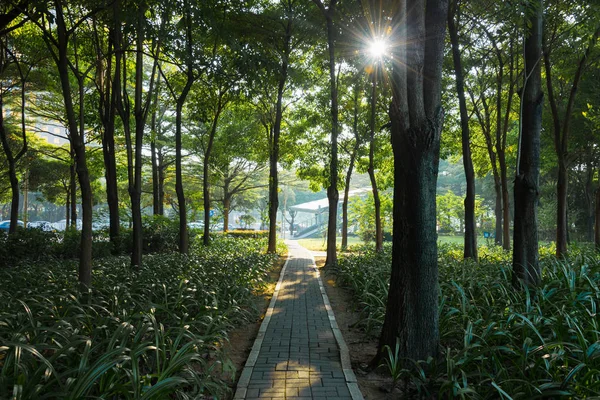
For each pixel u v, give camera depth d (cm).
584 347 387
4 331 400
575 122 1897
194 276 868
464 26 1400
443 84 1652
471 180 1347
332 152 1541
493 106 1919
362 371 512
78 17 1097
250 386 458
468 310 573
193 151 2819
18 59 1479
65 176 2533
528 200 772
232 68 1085
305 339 642
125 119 1218
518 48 1405
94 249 1407
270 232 2038
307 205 5078
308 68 1878
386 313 524
